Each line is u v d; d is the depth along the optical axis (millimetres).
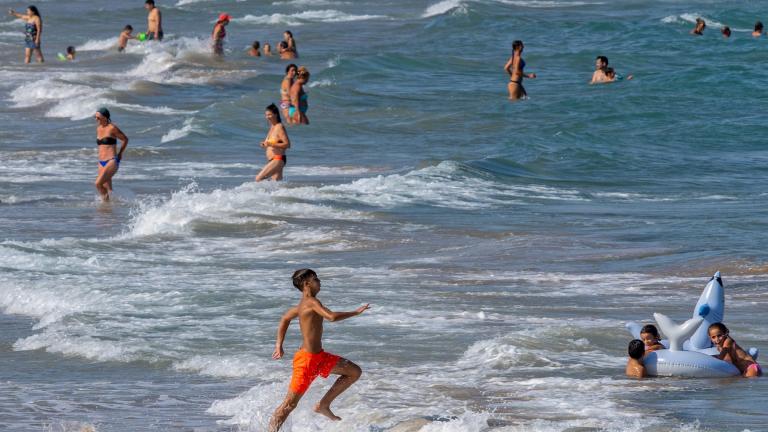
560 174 75938
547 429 24875
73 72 131000
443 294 41781
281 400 28359
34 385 31203
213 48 142250
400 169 76438
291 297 41125
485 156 81812
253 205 60719
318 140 91250
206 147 86875
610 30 173500
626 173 77000
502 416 26281
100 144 64375
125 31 146875
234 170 76500
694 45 156250
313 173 75000
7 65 136000
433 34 174750
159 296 41312
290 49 144125
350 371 26578
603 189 70562
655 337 31375
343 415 26953
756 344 34156
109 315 38750
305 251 51156
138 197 65938
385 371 31250
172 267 47375
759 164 81000
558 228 56562
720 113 103562
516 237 54031
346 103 110188
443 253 50375
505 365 31656
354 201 63375
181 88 120312
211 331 36594
